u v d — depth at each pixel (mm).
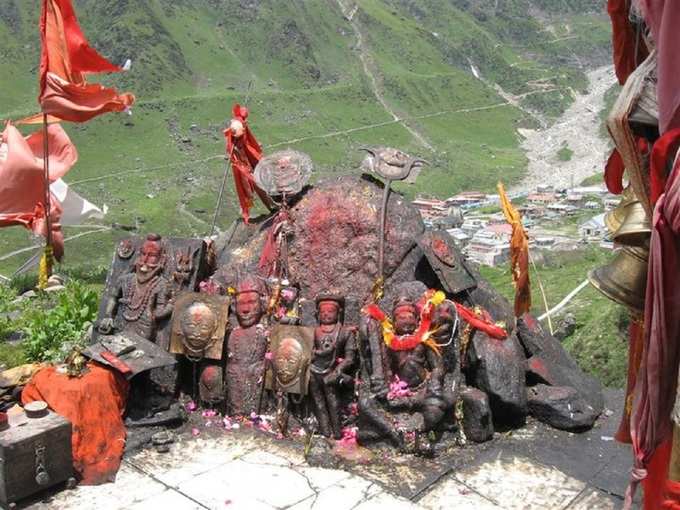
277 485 5945
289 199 7980
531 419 7023
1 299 14211
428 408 6312
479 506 5652
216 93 143625
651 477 4312
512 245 6840
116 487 5945
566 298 22922
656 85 4020
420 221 7770
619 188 5086
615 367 15648
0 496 5566
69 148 9898
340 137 137375
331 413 6672
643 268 4453
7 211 9492
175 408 7031
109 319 7254
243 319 7223
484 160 140250
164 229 91188
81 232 87062
